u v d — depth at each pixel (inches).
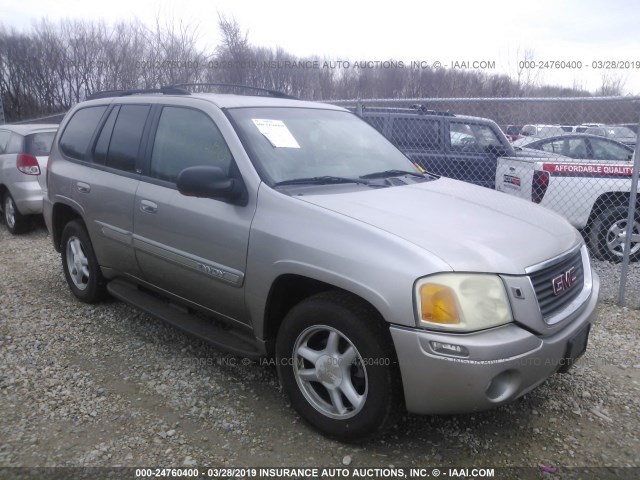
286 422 125.0
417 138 303.6
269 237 121.3
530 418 128.1
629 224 196.4
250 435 119.7
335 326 112.0
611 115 257.8
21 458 110.3
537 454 115.3
